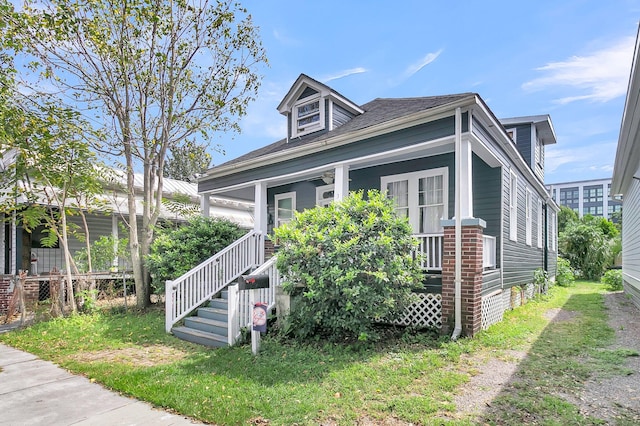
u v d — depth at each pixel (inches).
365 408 138.9
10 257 408.5
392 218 238.8
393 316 236.5
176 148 479.5
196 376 177.0
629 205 456.4
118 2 312.7
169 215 519.8
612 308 369.4
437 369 181.2
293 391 155.0
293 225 245.9
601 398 146.2
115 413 142.6
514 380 166.4
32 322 312.5
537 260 527.8
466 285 239.8
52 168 316.5
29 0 296.2
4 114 286.5
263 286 233.8
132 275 420.5
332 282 215.8
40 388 169.8
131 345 243.9
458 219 241.9
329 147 324.5
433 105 280.4
